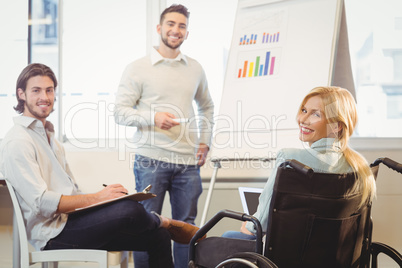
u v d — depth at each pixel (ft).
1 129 12.21
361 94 11.89
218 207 11.72
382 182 11.37
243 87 10.52
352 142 11.66
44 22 12.08
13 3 12.12
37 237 6.36
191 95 9.96
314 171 5.58
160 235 6.66
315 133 5.85
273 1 10.71
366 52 11.87
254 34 10.73
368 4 11.82
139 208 6.25
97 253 5.95
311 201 5.28
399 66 11.78
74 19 12.17
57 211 6.24
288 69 10.06
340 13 9.87
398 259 6.07
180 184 9.64
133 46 12.18
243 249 5.62
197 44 12.26
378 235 11.30
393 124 11.80
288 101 9.88
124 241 6.54
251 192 7.94
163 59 9.81
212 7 12.21
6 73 12.18
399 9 11.74
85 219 6.25
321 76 9.65
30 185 6.19
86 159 11.78
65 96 12.17
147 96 9.78
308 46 9.97
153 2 12.09
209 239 5.86
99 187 11.73
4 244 11.62
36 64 6.81
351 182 5.42
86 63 12.19
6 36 12.12
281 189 5.27
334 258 5.57
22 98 6.74
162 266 6.71
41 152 6.61
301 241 5.38
